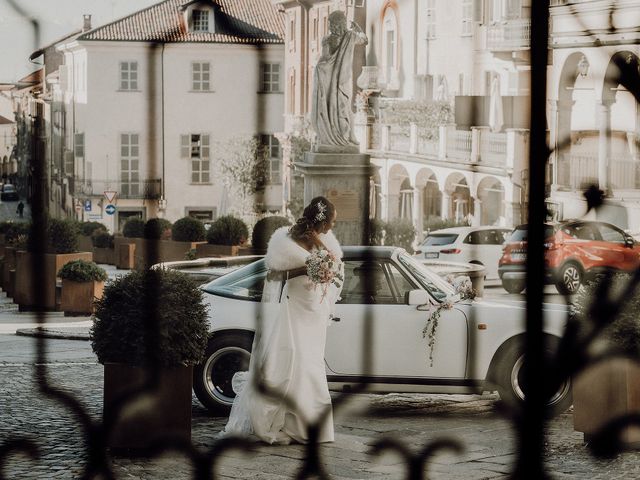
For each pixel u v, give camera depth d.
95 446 5.03
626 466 6.74
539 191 3.67
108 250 44.75
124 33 53.38
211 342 8.94
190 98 52.50
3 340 15.27
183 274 7.15
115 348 6.83
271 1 36.34
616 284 6.82
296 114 28.72
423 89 26.80
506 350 8.79
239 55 51.62
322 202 7.65
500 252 27.92
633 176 22.22
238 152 51.97
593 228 23.75
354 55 20.30
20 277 21.80
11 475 6.23
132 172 55.41
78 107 54.91
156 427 6.84
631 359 7.18
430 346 8.84
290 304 7.53
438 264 16.36
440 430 8.19
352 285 8.99
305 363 7.45
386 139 30.19
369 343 5.07
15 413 8.59
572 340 5.45
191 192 53.47
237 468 6.58
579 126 19.39
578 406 7.49
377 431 8.13
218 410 8.95
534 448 3.93
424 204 30.73
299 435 7.41
